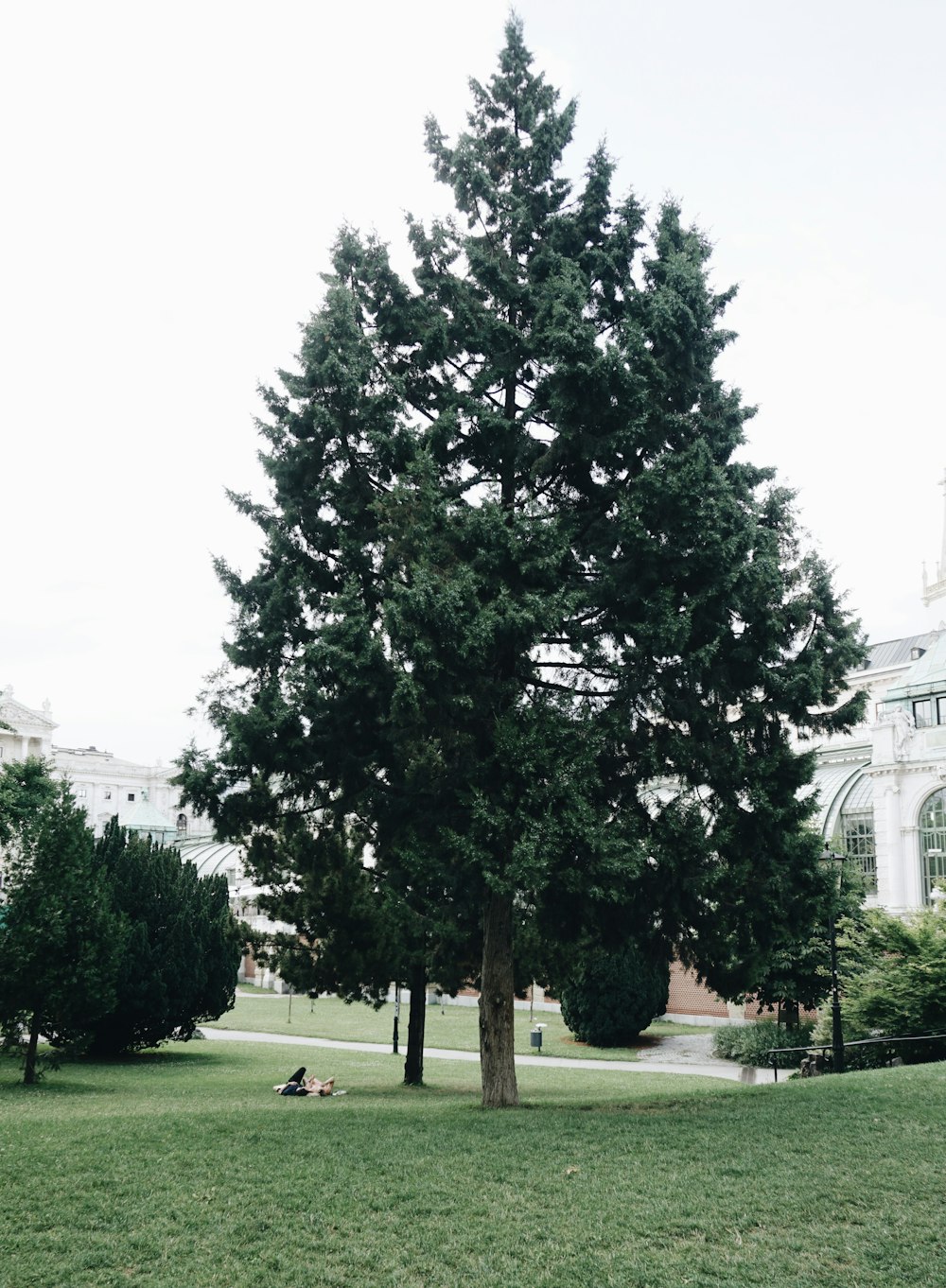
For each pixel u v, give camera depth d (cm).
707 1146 1073
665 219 1482
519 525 1278
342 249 1549
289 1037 3712
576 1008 3628
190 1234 824
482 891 1362
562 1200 899
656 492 1287
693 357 1406
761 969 1468
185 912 2767
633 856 1246
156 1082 2134
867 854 4434
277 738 1353
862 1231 814
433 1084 2278
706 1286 720
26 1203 888
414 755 1421
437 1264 767
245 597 1505
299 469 1445
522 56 1650
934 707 4431
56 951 1969
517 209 1541
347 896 2077
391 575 1389
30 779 3541
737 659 1338
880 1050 2220
